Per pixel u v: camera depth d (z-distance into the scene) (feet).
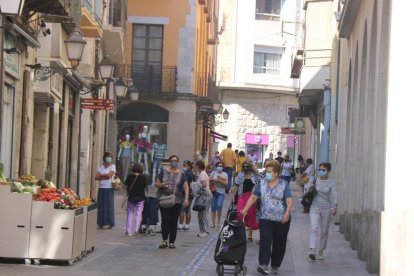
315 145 192.54
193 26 185.47
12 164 82.58
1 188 62.95
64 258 63.57
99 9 123.44
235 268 62.28
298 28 224.53
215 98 215.10
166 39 185.26
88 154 138.82
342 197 112.88
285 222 63.36
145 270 63.36
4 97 78.69
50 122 106.32
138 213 90.99
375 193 67.21
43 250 63.31
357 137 93.04
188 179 93.04
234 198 86.58
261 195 63.46
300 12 287.28
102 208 98.63
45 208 63.21
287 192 63.31
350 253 80.89
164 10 185.47
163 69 183.73
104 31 141.90
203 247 82.43
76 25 100.53
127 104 183.32
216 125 258.78
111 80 124.77
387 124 60.49
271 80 288.10
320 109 167.84
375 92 70.74
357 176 91.25
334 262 72.95
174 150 183.11
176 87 183.73
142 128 183.52
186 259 71.82
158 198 79.77
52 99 99.40
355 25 102.22
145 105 183.73
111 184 99.04
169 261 69.87
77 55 92.58
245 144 288.10
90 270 61.77
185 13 185.57
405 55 59.93
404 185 59.72
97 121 152.35
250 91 288.30
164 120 183.52
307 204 74.18
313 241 73.77
